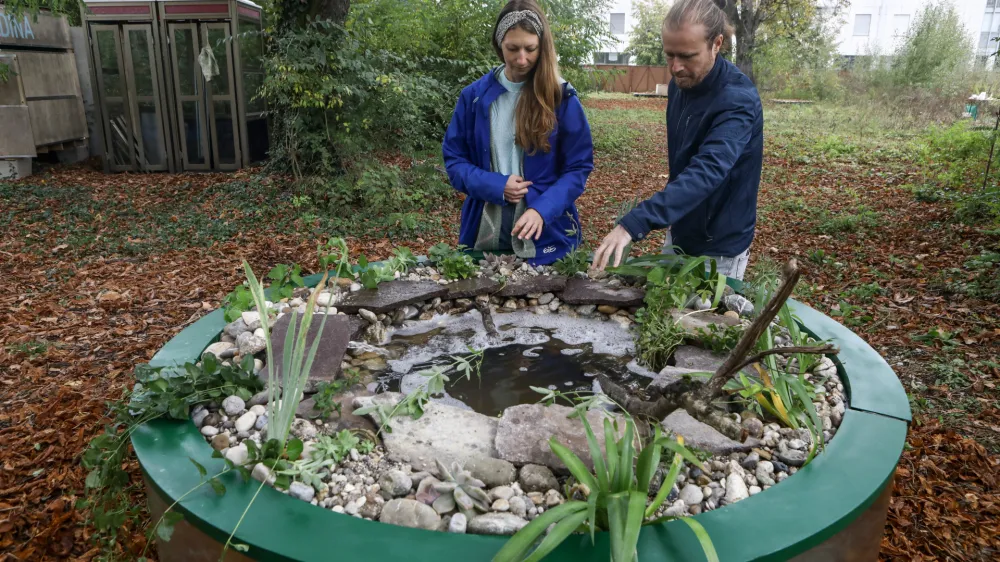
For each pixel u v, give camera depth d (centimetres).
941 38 1889
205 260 595
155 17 954
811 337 227
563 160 294
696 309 251
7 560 236
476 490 145
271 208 756
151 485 149
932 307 484
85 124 1106
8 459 296
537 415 176
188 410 173
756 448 164
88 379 373
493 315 271
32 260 595
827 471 151
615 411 190
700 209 263
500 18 264
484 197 287
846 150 1254
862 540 150
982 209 718
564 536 116
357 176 767
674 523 132
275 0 748
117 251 623
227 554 134
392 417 176
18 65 934
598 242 666
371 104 792
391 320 261
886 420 173
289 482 146
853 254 629
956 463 298
